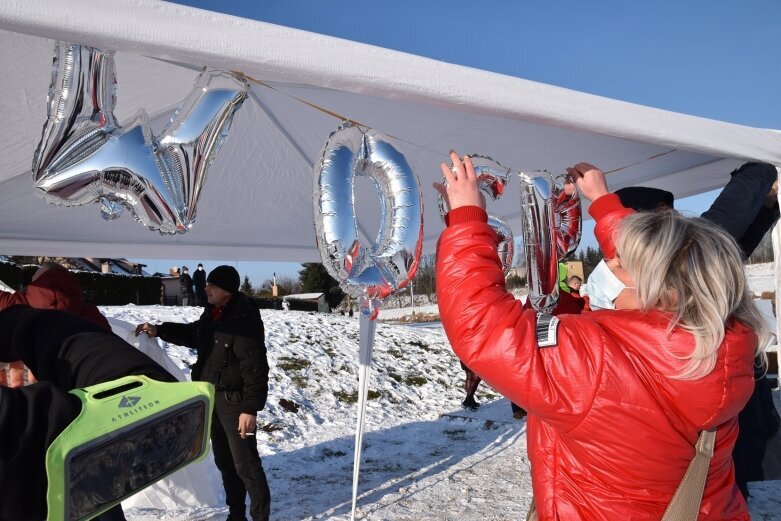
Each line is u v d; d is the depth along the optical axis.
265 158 3.93
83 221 4.27
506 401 8.90
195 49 1.49
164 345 9.34
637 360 1.32
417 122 3.23
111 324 4.10
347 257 1.96
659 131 2.22
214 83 1.97
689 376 1.28
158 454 0.92
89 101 1.81
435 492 5.01
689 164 3.51
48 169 1.82
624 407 1.30
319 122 3.62
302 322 12.38
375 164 2.10
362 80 1.71
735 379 1.31
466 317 1.41
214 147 2.02
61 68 1.78
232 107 2.01
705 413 1.30
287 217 4.78
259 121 3.57
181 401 0.95
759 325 1.39
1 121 2.85
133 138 1.90
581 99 2.06
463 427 7.51
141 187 1.91
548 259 2.28
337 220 1.94
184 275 20.25
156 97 3.25
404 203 2.08
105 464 0.85
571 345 1.35
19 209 3.94
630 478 1.32
